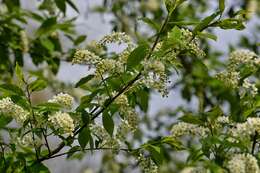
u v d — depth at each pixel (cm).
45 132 182
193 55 185
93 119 184
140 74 182
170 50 181
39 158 186
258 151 173
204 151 170
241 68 186
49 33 266
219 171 167
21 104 180
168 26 191
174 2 185
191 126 180
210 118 180
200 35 181
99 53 224
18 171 186
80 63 183
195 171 170
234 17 187
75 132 183
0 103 178
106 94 185
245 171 165
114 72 184
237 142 171
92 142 182
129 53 184
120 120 192
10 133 184
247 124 169
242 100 184
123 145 193
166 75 178
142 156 186
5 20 265
